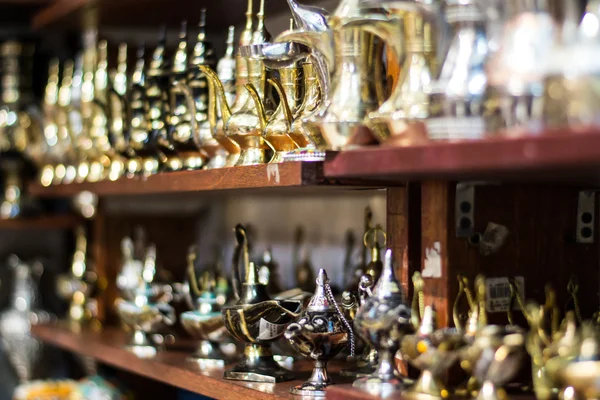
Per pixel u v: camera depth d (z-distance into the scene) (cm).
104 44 241
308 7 145
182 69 186
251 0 171
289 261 262
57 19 268
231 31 180
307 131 135
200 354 196
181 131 187
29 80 301
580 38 99
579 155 94
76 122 253
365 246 180
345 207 242
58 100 264
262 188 160
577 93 98
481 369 120
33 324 275
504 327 131
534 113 104
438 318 140
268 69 163
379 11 128
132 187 205
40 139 289
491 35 113
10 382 302
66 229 326
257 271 169
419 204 147
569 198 152
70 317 271
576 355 112
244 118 161
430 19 121
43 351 301
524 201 147
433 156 111
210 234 291
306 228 256
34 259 323
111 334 250
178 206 307
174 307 232
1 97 299
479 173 117
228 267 285
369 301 131
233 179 159
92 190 228
